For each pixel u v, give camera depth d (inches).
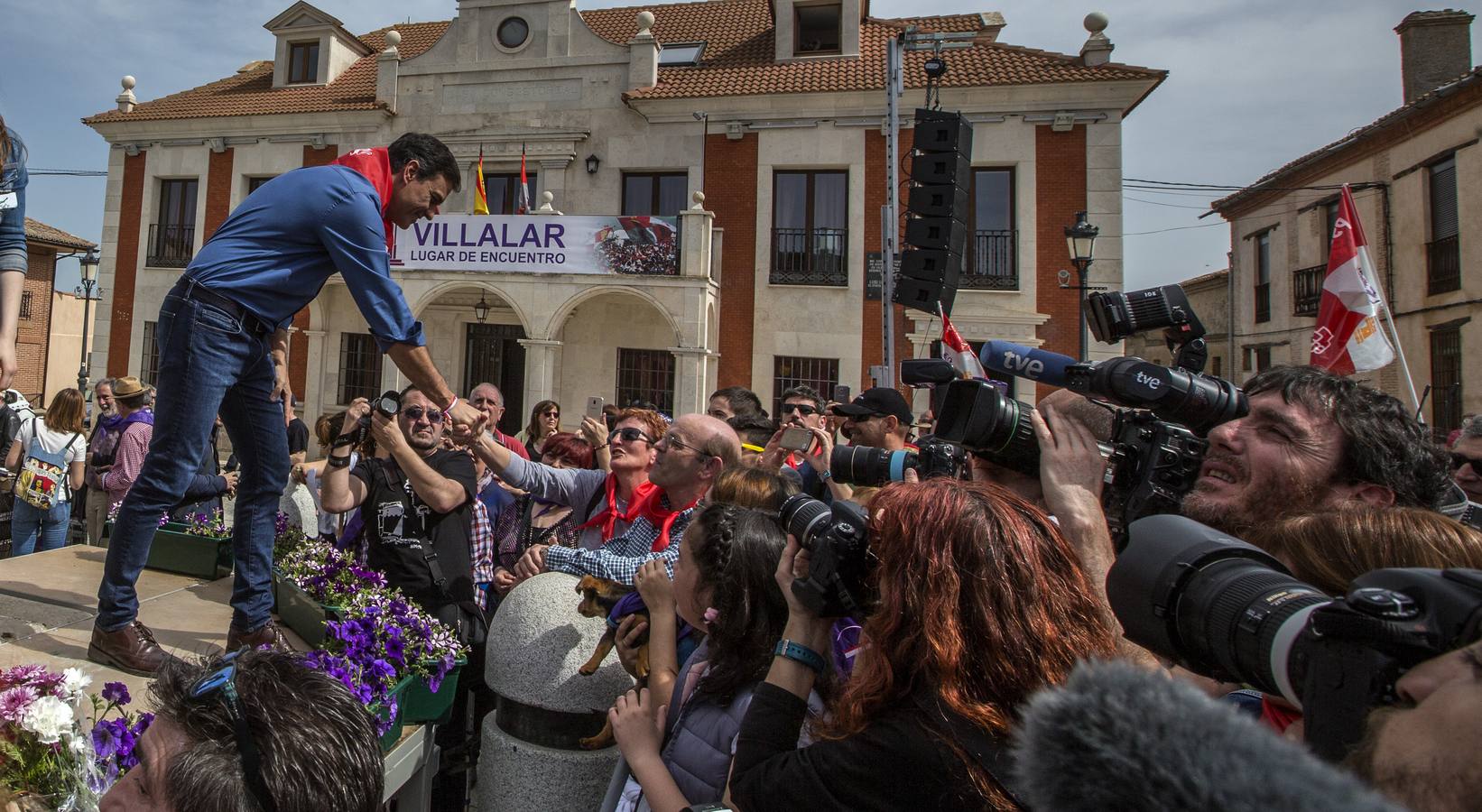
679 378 513.3
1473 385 487.5
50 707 62.1
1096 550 63.9
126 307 642.8
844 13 595.8
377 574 113.8
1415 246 535.8
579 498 143.2
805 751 52.2
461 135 604.4
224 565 148.3
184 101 679.7
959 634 48.1
